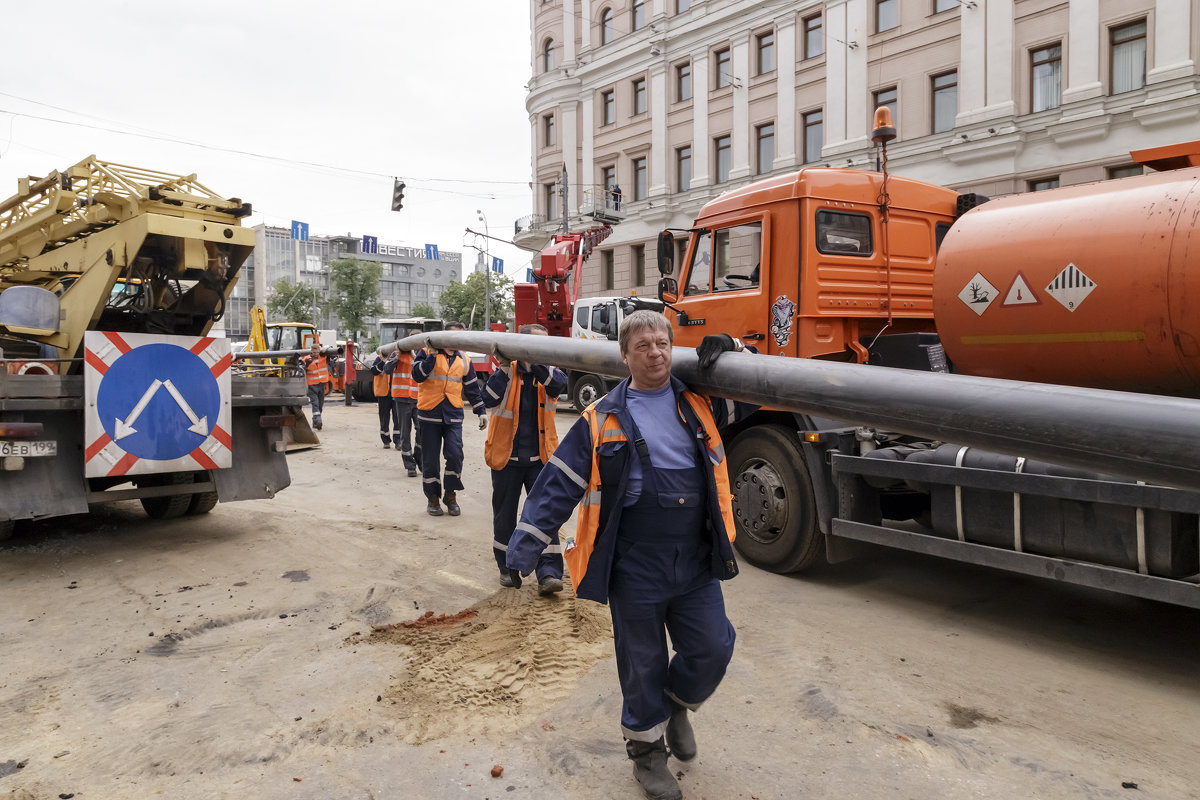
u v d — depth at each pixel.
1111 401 1.27
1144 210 3.58
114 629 4.11
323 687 3.40
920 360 5.36
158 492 5.61
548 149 34.31
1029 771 2.71
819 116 24.70
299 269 108.00
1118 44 18.52
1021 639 3.95
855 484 4.67
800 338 5.53
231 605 4.48
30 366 5.38
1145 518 3.43
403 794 2.61
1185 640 3.93
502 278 60.03
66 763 2.80
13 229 6.27
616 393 2.45
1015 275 4.06
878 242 5.80
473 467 9.77
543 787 2.64
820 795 2.58
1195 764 2.75
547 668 3.53
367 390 21.78
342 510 7.24
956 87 21.33
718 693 3.34
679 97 29.12
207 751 2.88
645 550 2.41
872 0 22.83
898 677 3.48
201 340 5.67
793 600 4.57
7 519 4.89
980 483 3.93
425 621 4.21
